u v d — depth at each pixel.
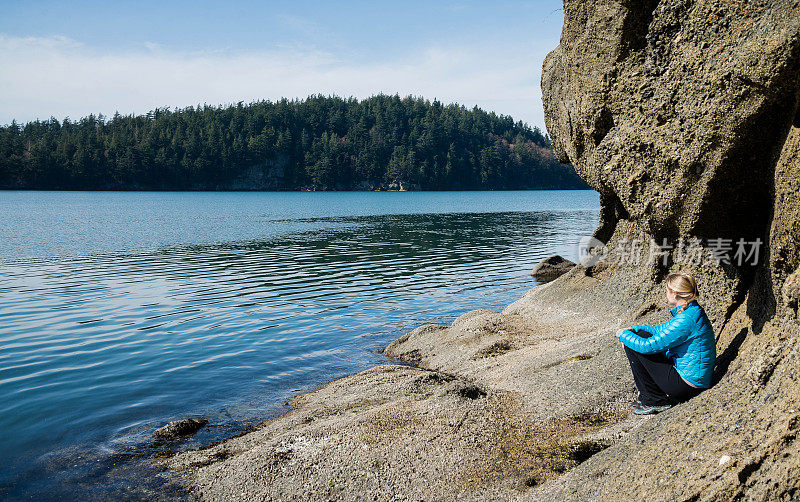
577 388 7.85
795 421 3.99
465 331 12.70
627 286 12.67
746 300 6.02
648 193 6.14
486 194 167.12
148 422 8.93
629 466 5.01
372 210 81.94
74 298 18.94
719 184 5.45
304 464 6.52
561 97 12.52
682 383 5.63
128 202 99.81
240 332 14.60
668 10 5.61
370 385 9.53
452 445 6.61
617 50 6.20
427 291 20.31
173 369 11.65
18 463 7.50
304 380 11.02
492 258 29.48
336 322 15.72
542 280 22.56
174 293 19.94
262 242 38.03
